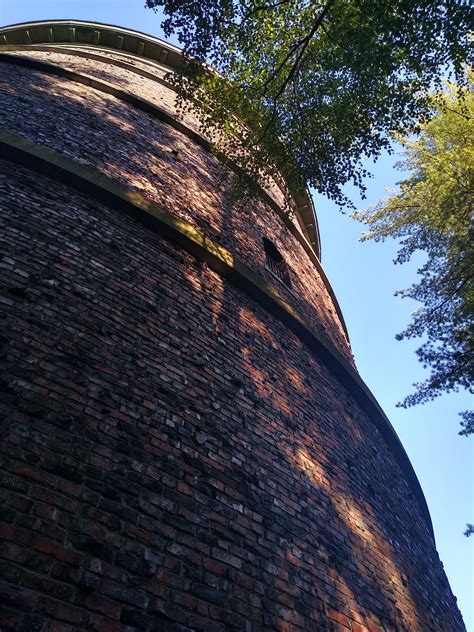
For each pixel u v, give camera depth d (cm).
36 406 261
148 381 329
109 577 223
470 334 747
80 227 393
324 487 416
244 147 681
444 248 839
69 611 202
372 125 610
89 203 423
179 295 421
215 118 673
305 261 854
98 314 338
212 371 389
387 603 389
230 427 362
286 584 303
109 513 245
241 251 601
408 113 601
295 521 351
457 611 555
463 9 489
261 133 673
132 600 223
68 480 243
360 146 621
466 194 756
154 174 559
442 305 815
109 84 684
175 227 466
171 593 239
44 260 342
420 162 892
